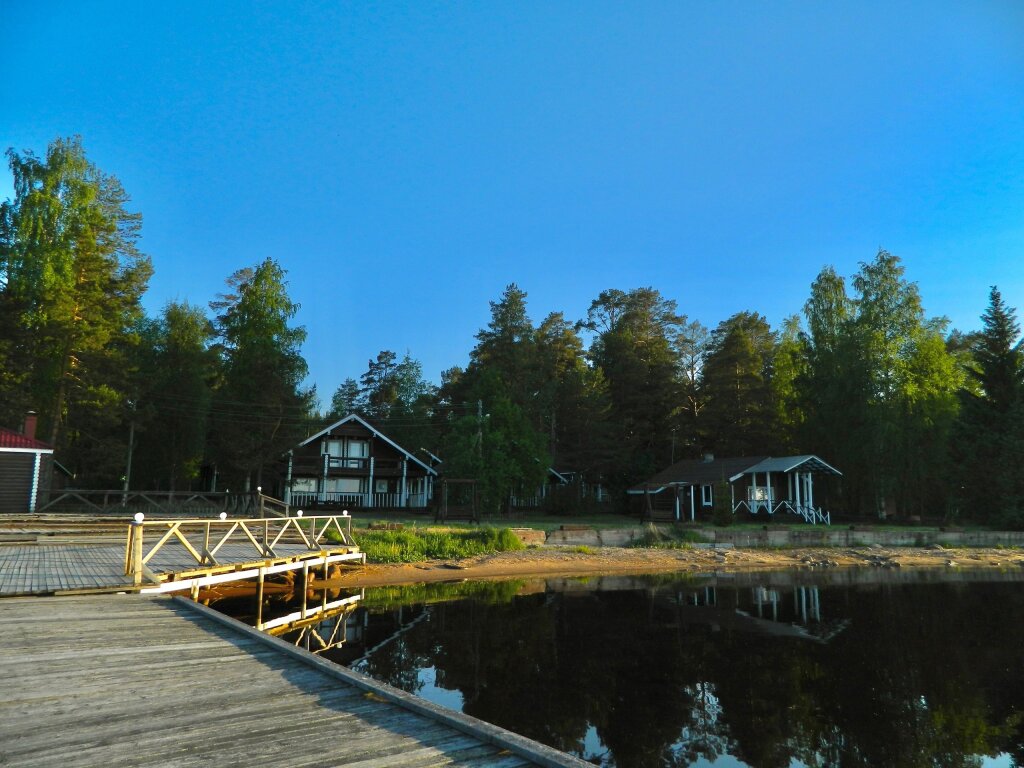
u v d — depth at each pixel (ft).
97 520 78.84
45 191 109.40
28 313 106.52
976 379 142.61
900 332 144.25
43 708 18.52
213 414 144.25
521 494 141.79
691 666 43.55
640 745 30.07
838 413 146.61
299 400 134.51
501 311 188.03
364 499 145.07
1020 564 102.37
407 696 19.20
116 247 129.29
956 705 36.27
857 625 57.11
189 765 14.58
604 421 169.89
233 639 27.71
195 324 158.30
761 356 200.54
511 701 35.53
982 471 129.80
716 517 124.88
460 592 70.54
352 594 66.95
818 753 29.60
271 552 54.85
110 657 24.38
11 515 77.97
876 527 123.03
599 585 78.64
